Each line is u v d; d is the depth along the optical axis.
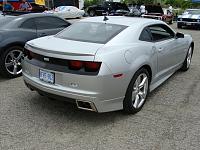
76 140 3.89
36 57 4.47
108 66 4.00
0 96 5.38
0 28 6.73
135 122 4.42
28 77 4.63
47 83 4.31
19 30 6.85
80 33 4.88
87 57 3.97
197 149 3.73
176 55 6.23
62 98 4.21
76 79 4.01
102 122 4.39
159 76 5.51
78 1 36.38
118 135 4.04
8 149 3.65
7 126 4.21
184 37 6.70
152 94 5.64
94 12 31.77
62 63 4.13
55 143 3.80
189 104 5.18
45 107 4.90
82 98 4.02
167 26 5.90
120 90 4.24
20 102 5.10
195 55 9.52
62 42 4.56
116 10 30.42
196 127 4.30
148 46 4.90
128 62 4.30
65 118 4.51
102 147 3.73
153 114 4.71
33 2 27.23
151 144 3.82
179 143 3.86
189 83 6.37
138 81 4.66
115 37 4.58
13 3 25.67
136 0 43.00
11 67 6.62
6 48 6.44
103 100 4.07
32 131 4.09
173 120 4.52
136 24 5.03
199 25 20.88
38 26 7.32
